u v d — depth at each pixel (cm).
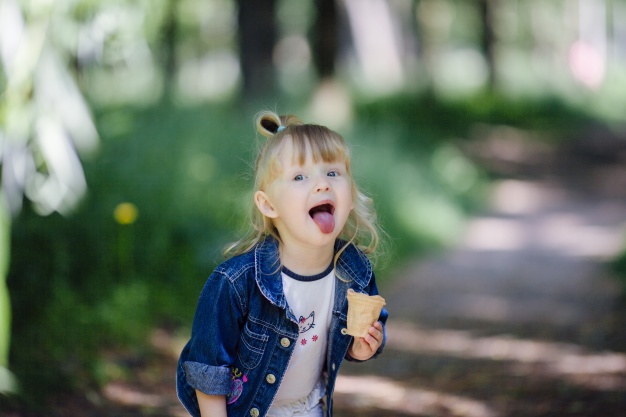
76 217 748
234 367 321
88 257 740
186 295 777
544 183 2127
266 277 316
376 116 2200
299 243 317
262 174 320
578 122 3084
